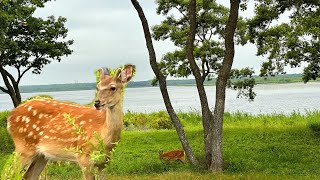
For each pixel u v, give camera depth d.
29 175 8.30
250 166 15.86
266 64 22.75
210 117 16.06
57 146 7.98
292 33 21.39
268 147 19.61
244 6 17.83
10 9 27.33
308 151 18.52
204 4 27.62
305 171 14.98
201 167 15.83
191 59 16.17
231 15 14.96
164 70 27.91
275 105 75.44
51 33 29.39
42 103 8.41
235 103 88.81
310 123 25.23
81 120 7.95
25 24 26.30
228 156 17.69
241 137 22.66
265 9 22.06
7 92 29.22
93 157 5.31
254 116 34.25
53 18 29.81
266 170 15.28
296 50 21.86
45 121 8.16
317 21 18.83
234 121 32.88
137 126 34.91
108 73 7.65
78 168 15.82
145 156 18.91
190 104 91.25
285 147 19.52
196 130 26.69
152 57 15.95
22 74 29.52
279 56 22.48
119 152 20.14
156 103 109.25
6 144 21.61
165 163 16.61
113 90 7.51
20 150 8.23
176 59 27.72
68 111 8.18
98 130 7.71
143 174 15.36
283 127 26.12
